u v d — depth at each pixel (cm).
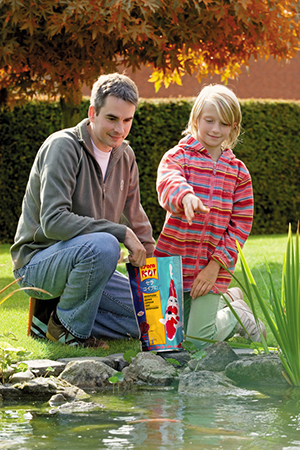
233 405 190
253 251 701
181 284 258
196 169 268
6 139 863
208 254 270
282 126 1016
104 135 261
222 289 266
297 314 223
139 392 211
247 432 159
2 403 195
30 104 864
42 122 871
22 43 591
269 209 1030
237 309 280
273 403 192
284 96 1354
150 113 927
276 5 594
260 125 1002
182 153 271
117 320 287
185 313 281
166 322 256
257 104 1001
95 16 506
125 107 255
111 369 226
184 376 220
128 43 579
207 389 210
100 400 198
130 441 152
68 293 257
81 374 221
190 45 577
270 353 251
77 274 252
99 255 249
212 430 161
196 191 266
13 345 251
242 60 684
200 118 267
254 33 599
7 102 721
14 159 868
